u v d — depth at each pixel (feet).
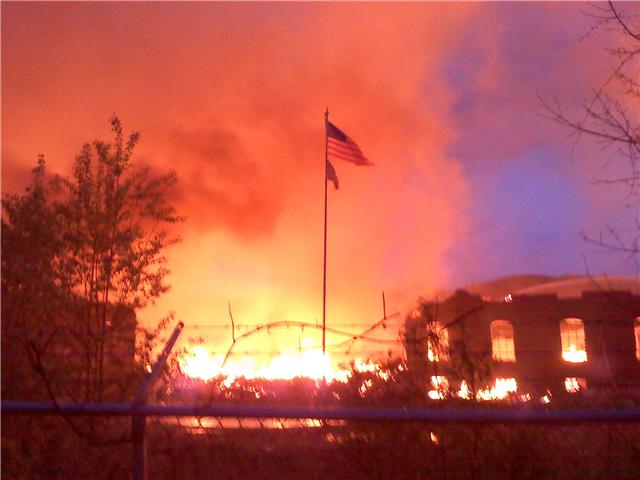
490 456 14.98
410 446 15.34
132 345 22.80
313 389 17.63
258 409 12.23
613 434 14.99
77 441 16.05
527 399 17.84
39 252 23.56
